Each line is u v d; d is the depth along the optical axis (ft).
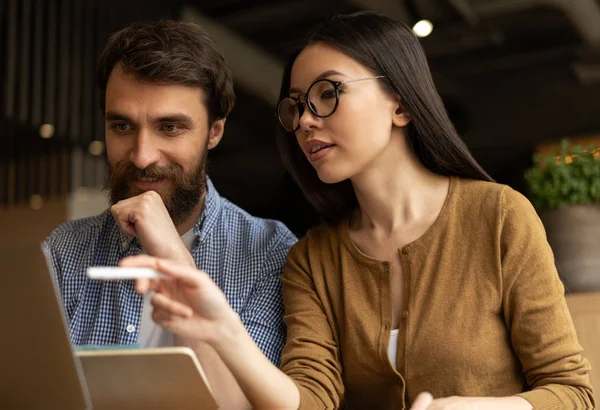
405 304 4.27
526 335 4.03
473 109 24.76
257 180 27.96
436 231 4.33
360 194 4.54
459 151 4.45
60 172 17.99
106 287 5.05
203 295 3.04
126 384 2.89
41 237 19.20
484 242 4.23
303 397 3.82
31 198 18.38
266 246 5.35
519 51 22.30
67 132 13.70
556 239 5.49
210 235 5.37
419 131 4.39
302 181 4.89
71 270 5.21
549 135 23.53
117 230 5.30
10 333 2.73
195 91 5.05
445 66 23.21
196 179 5.10
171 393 2.90
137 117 4.91
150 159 4.90
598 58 22.09
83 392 2.76
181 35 5.10
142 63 4.85
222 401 3.88
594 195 5.47
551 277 4.12
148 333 4.95
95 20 14.17
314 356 4.29
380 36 4.34
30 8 13.28
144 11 14.93
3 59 12.89
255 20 20.24
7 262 2.63
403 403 4.15
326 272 4.63
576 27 20.39
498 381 4.09
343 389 4.37
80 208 18.89
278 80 23.09
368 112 4.24
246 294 5.17
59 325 2.65
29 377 2.80
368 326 4.31
